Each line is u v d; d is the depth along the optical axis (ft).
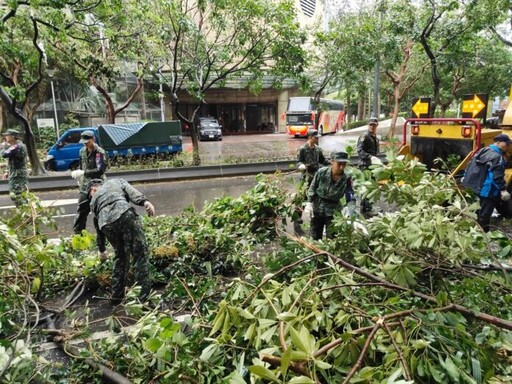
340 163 15.33
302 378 5.24
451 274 10.36
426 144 23.04
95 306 14.10
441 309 7.59
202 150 68.44
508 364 7.45
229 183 38.75
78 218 20.10
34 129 70.85
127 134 47.01
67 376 9.24
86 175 19.66
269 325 6.91
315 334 7.64
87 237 14.01
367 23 45.52
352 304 8.38
